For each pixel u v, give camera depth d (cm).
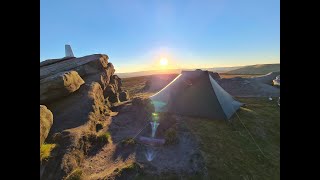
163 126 1099
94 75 1730
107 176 728
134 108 1409
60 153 814
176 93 1326
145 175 740
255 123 1211
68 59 1995
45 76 1427
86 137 952
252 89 2275
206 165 793
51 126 1024
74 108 1220
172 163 812
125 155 880
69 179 703
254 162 852
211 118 1218
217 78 2803
